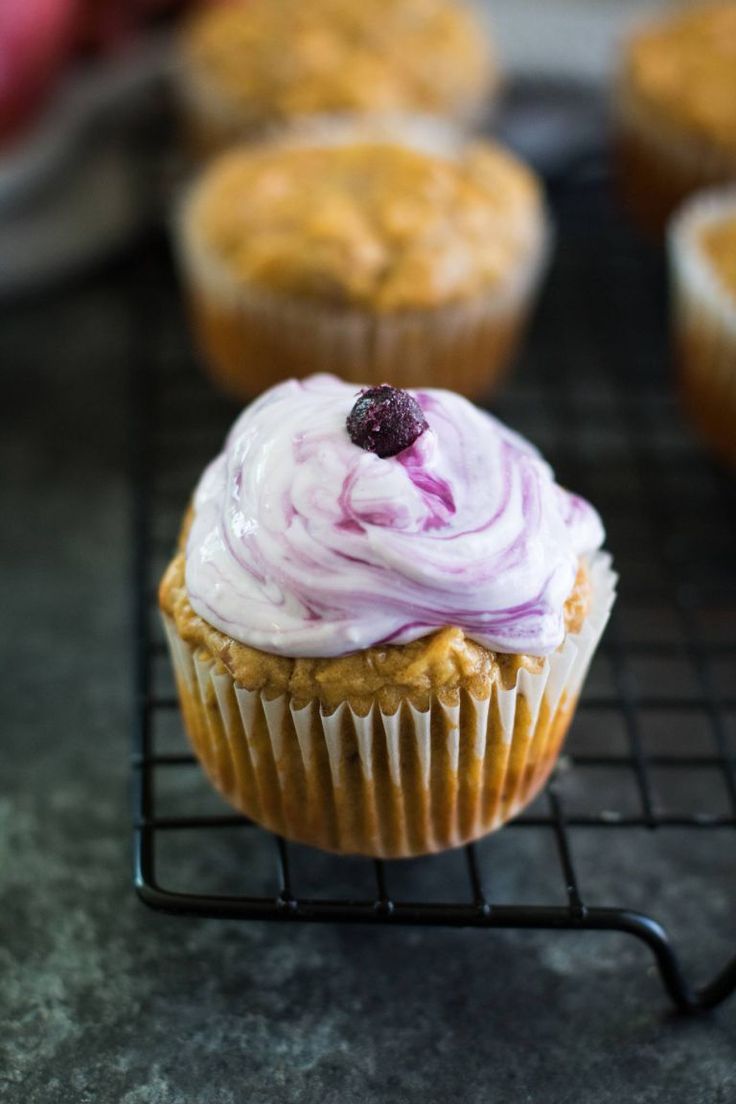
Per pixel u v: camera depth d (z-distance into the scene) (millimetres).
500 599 306
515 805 334
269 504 310
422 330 408
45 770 366
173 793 361
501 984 332
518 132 511
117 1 499
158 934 338
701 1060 322
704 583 408
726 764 350
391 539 303
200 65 484
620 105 483
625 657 389
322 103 472
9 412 451
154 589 397
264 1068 319
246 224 417
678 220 444
